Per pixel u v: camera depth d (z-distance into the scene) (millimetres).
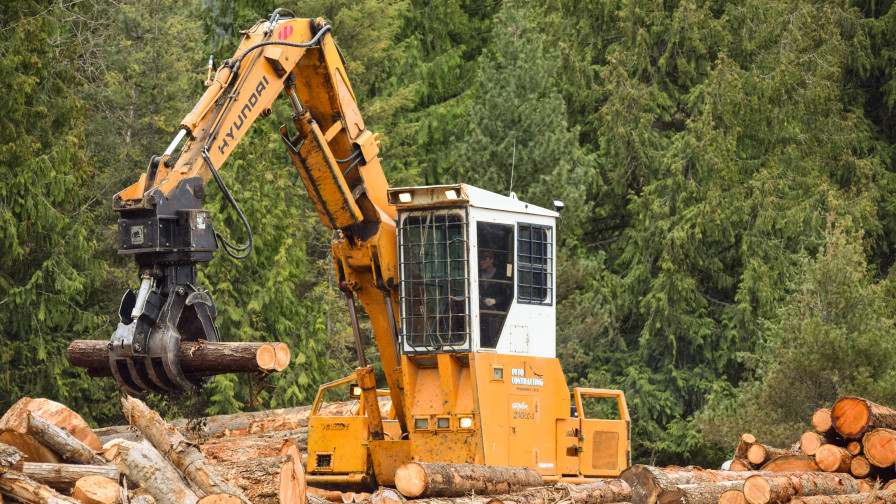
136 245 16750
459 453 20406
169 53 48969
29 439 14156
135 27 48938
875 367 38688
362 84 55781
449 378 20594
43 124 39219
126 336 16406
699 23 56969
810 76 57844
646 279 53719
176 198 17062
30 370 38656
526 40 52781
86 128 45031
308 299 43812
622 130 55031
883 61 61469
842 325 39219
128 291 17031
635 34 57438
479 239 20969
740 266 54781
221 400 38750
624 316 54500
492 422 20531
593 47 59375
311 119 20391
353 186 21328
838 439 23781
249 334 40188
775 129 56562
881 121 63188
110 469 13773
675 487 19828
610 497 19422
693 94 56000
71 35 44469
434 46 61719
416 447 20641
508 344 21109
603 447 22391
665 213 53500
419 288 20922
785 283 52188
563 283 49156
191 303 16781
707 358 52156
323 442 21984
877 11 63781
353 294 21969
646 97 55812
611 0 58625
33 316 38500
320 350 42281
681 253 52281
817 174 56219
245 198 41625
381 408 28203
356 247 21406
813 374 38688
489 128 51688
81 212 40906
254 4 58125
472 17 63406
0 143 37250
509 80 51969
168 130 47062
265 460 22172
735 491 20625
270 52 19547
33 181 38094
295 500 15430
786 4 58125
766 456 24219
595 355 51812
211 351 16547
